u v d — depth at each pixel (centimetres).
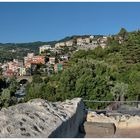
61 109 900
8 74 15438
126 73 4678
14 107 818
